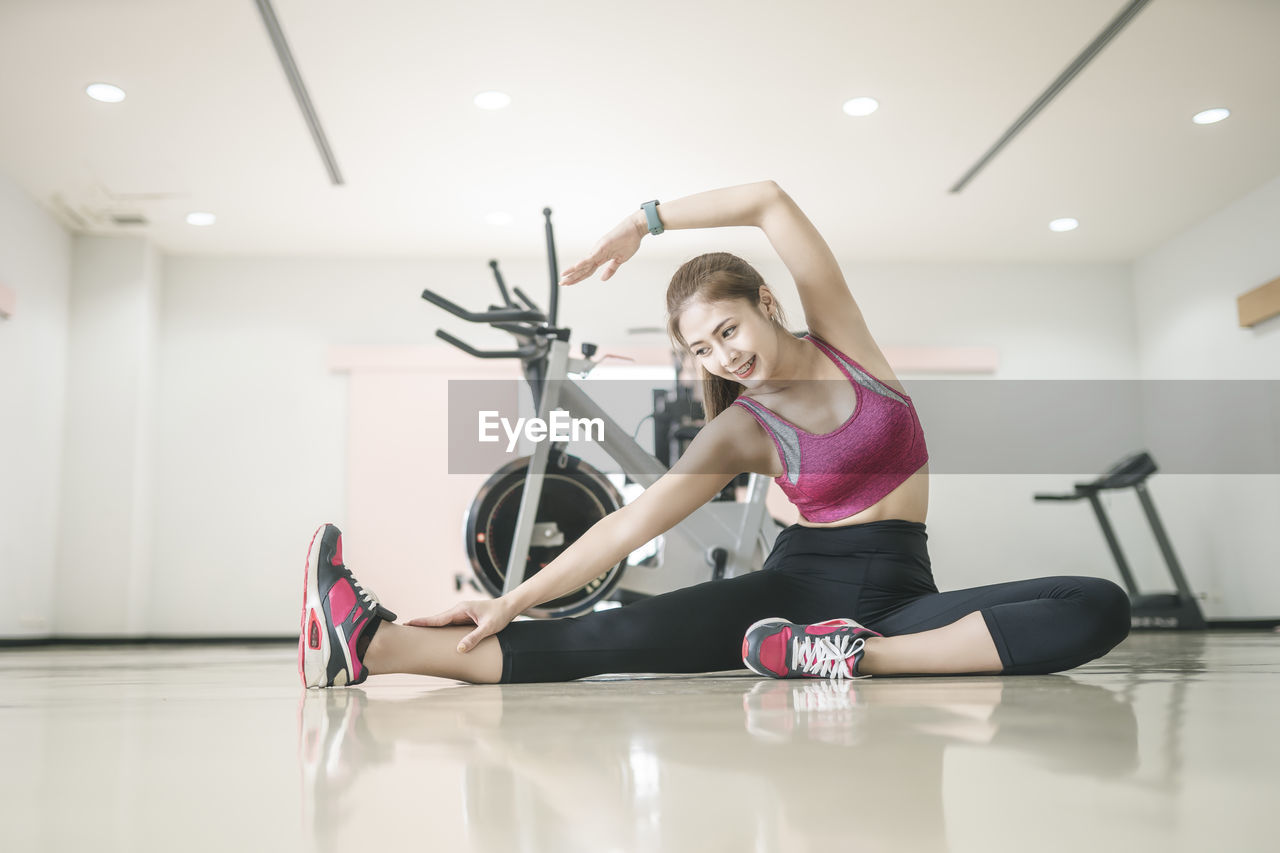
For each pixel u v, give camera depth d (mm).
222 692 1399
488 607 1401
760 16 3764
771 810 418
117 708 1102
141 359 6008
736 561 2744
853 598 1497
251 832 385
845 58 4074
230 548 6184
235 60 4039
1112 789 467
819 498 1526
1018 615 1347
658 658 1432
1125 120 4672
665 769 537
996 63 4125
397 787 491
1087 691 1108
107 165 5055
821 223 5992
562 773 528
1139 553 6578
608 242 1546
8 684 1750
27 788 506
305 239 6145
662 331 6469
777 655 1386
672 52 4012
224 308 6379
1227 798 444
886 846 350
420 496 6285
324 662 1359
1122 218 5992
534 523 2771
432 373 6391
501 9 3689
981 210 5812
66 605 5754
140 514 5973
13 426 5277
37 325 5547
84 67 4082
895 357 6574
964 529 6578
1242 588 5844
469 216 5793
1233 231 5801
